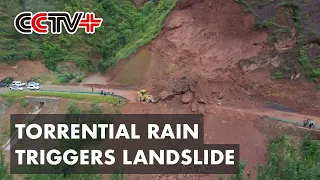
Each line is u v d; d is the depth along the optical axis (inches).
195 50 1380.4
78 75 1761.8
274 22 1296.8
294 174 880.9
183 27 1438.2
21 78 1736.0
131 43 1702.8
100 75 1700.3
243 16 1343.5
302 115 1195.3
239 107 1246.9
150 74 1457.9
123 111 1310.3
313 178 858.1
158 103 1302.9
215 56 1347.2
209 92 1289.4
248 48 1323.8
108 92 1454.2
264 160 1058.1
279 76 1267.2
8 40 1823.3
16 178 1127.0
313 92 1227.2
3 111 1435.8
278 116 1180.5
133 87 1494.8
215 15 1393.9
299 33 1277.1
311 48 1264.8
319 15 1277.1
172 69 1390.3
